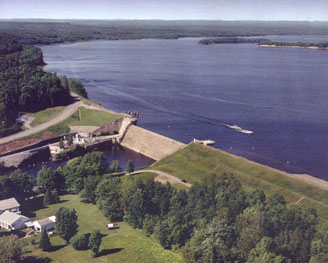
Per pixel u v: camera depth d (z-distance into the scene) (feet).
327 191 534.37
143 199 459.73
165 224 411.75
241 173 604.49
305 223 392.06
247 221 383.65
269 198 465.88
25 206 518.37
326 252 343.05
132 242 415.23
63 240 429.38
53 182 556.51
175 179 605.31
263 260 325.21
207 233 371.35
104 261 379.14
